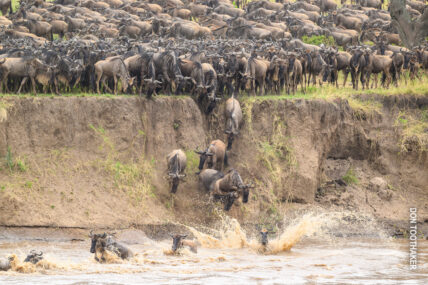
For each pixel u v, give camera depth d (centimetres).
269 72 11681
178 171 9344
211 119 10762
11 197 8419
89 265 6172
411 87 12262
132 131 9712
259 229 8181
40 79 9475
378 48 14812
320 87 12988
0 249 7250
